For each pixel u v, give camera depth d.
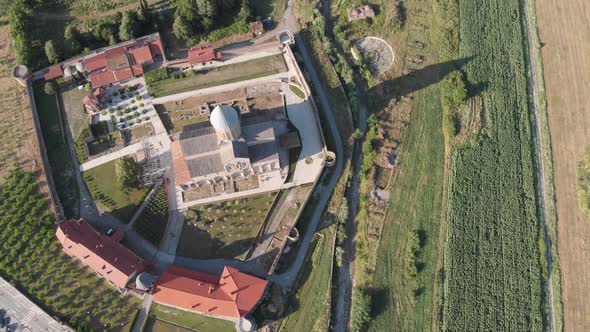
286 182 89.06
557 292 77.00
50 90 98.06
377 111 96.00
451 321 75.88
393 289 78.94
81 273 82.12
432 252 81.62
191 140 83.81
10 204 88.50
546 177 87.00
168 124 96.19
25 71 99.56
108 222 86.56
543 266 79.06
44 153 93.12
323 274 81.00
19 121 96.94
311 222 86.12
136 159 92.44
